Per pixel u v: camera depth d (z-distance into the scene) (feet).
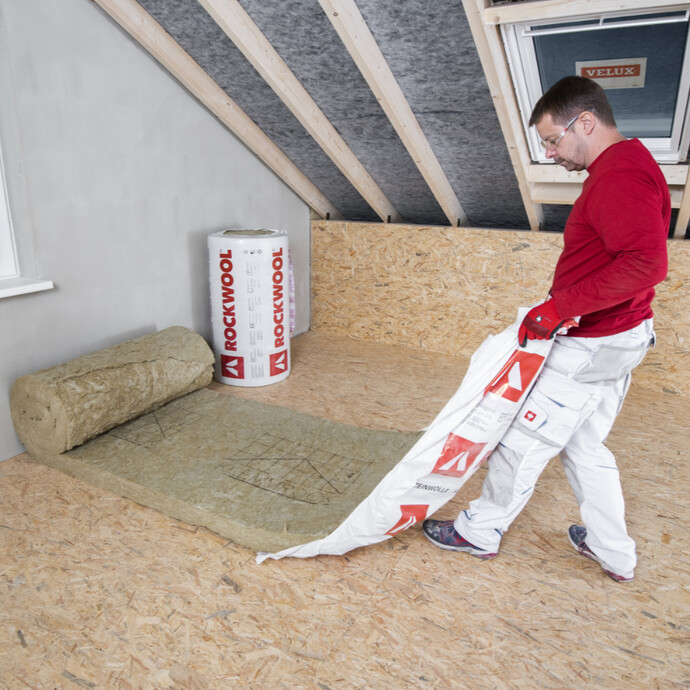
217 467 7.35
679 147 8.48
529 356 4.95
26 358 7.79
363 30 7.34
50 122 7.57
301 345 12.94
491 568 5.90
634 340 4.78
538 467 5.38
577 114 4.52
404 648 4.88
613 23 6.65
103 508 6.77
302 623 5.13
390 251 12.50
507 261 11.30
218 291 9.98
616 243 4.16
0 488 7.08
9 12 6.85
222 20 7.40
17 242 7.78
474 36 6.87
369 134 10.05
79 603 5.28
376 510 5.56
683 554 6.13
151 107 9.04
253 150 11.15
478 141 9.40
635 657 4.83
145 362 8.37
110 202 8.64
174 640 4.91
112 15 7.91
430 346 12.64
